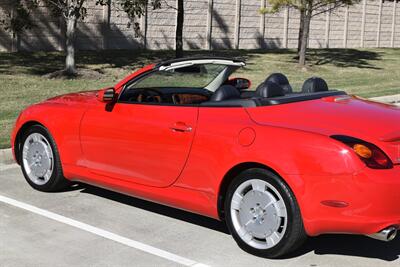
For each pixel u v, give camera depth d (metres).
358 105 4.98
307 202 4.22
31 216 5.54
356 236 5.07
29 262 4.46
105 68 19.30
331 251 4.73
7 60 19.83
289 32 34.34
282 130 4.41
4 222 5.36
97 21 24.98
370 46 40.94
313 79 5.64
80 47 24.58
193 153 4.84
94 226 5.29
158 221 5.46
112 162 5.53
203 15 29.34
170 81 5.95
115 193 6.33
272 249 4.46
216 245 4.86
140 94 5.74
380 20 41.34
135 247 4.80
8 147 7.84
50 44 23.44
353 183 4.07
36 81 15.62
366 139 4.20
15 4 20.62
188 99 5.93
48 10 23.00
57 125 5.98
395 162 4.19
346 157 4.10
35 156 6.29
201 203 4.88
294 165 4.25
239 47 31.61
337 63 25.94
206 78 6.09
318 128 4.37
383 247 4.84
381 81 19.52
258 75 19.84
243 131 4.57
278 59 25.91
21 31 21.16
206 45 29.70
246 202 4.59
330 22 36.81
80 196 6.20
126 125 5.36
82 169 5.84
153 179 5.20
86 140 5.73
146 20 26.86
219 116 4.80
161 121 5.11
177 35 19.34
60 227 5.25
